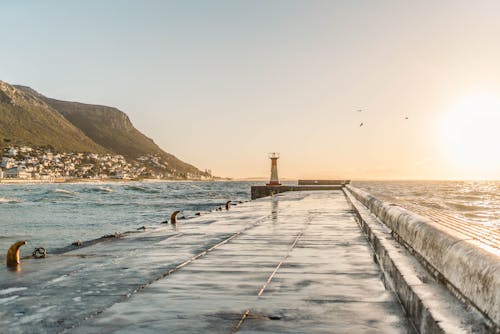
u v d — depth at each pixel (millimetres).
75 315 5836
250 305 6148
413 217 7676
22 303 6484
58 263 9805
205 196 110812
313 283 7414
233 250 10992
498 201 58844
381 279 7656
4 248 22297
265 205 30234
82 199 93125
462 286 4227
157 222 39719
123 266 9188
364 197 21562
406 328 5078
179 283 7512
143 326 5316
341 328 5141
